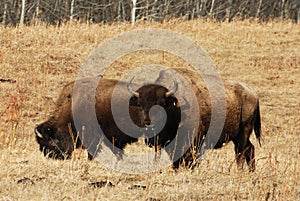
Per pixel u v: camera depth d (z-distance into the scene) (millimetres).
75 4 117438
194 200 21391
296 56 69000
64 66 58156
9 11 116938
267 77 62094
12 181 22328
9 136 33250
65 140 29656
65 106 29891
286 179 23578
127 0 115375
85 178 23609
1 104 45031
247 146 31188
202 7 124750
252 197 21844
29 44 63281
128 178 24078
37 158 27438
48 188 21750
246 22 82500
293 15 141625
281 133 45375
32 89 49656
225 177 24641
